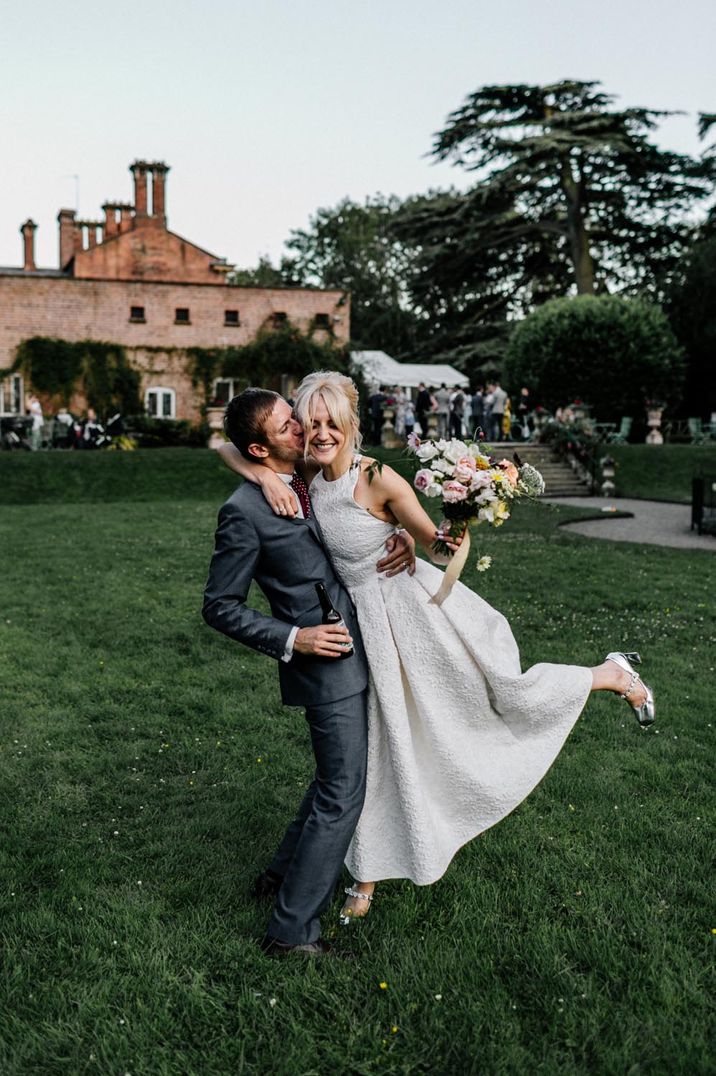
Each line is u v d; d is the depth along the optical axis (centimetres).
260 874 321
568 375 2933
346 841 278
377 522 283
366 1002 253
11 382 3039
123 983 258
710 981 259
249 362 3198
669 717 504
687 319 3594
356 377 3159
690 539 1377
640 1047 232
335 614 273
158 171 3444
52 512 1586
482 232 3534
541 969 263
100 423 3086
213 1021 244
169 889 315
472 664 286
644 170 3344
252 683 579
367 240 5803
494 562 1045
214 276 3528
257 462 285
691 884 314
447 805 288
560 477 2356
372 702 286
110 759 445
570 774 421
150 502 1858
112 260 3416
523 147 3234
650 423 2825
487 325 3922
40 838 360
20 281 3020
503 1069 223
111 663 625
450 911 301
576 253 3531
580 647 668
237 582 274
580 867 329
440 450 287
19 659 631
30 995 253
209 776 427
